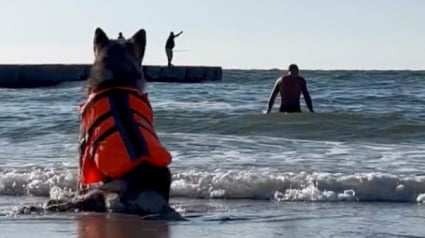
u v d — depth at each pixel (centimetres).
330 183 1037
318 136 1745
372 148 1510
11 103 2680
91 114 871
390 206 952
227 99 2919
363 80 5047
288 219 838
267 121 1908
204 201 993
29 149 1459
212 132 1830
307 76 5862
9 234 723
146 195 836
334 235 739
